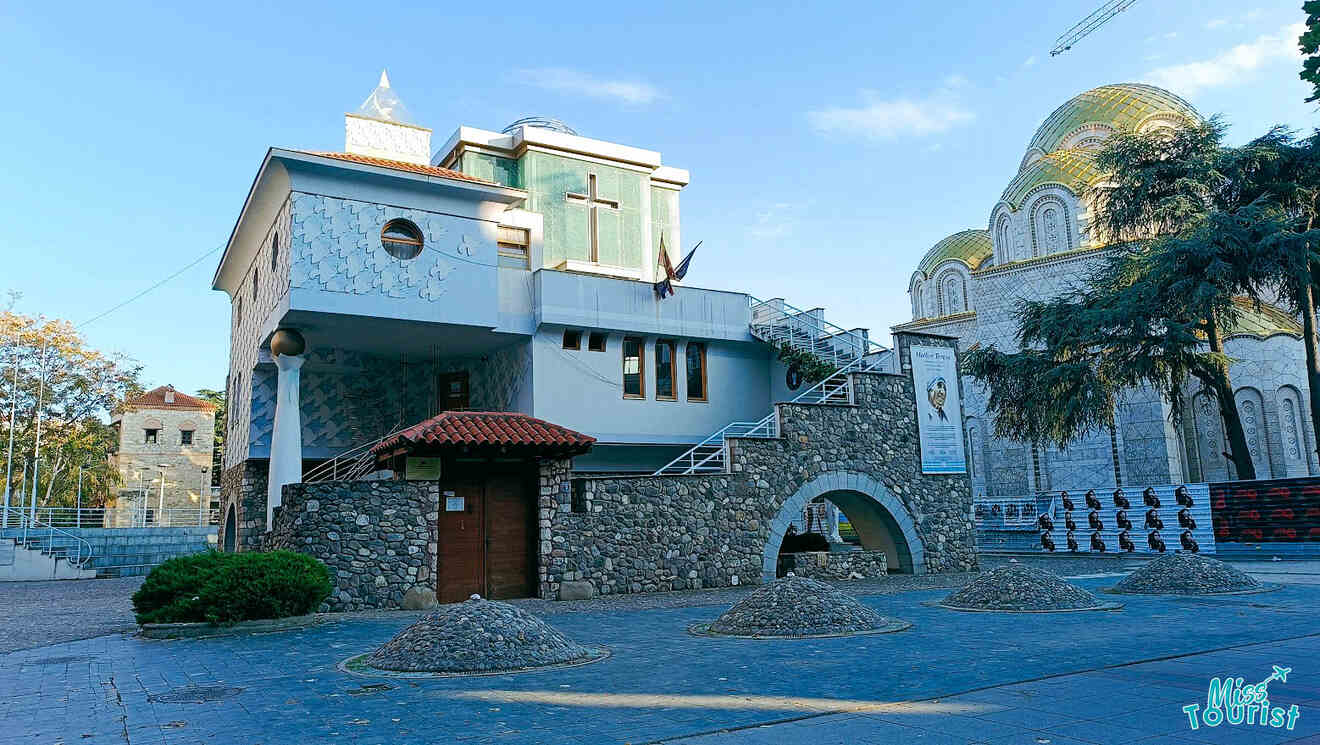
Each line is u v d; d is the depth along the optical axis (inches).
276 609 520.1
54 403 1811.0
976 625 482.9
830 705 279.7
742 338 1091.3
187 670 375.2
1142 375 1197.7
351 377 1031.0
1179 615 511.2
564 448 697.6
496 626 378.0
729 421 1080.8
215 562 529.7
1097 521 1218.6
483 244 930.7
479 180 920.3
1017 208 1959.9
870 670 343.3
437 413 1065.5
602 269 1090.1
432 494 665.0
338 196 853.8
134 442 2158.0
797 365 1050.1
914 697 289.3
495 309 924.0
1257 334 1692.9
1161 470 1616.6
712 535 791.1
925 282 2250.2
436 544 660.1
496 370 1031.6
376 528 642.8
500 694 307.7
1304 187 1189.1
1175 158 1280.8
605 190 1127.6
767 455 841.5
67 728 268.4
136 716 283.9
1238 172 1208.8
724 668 354.9
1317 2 304.0
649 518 759.7
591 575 717.3
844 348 1051.3
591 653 398.9
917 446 954.1
